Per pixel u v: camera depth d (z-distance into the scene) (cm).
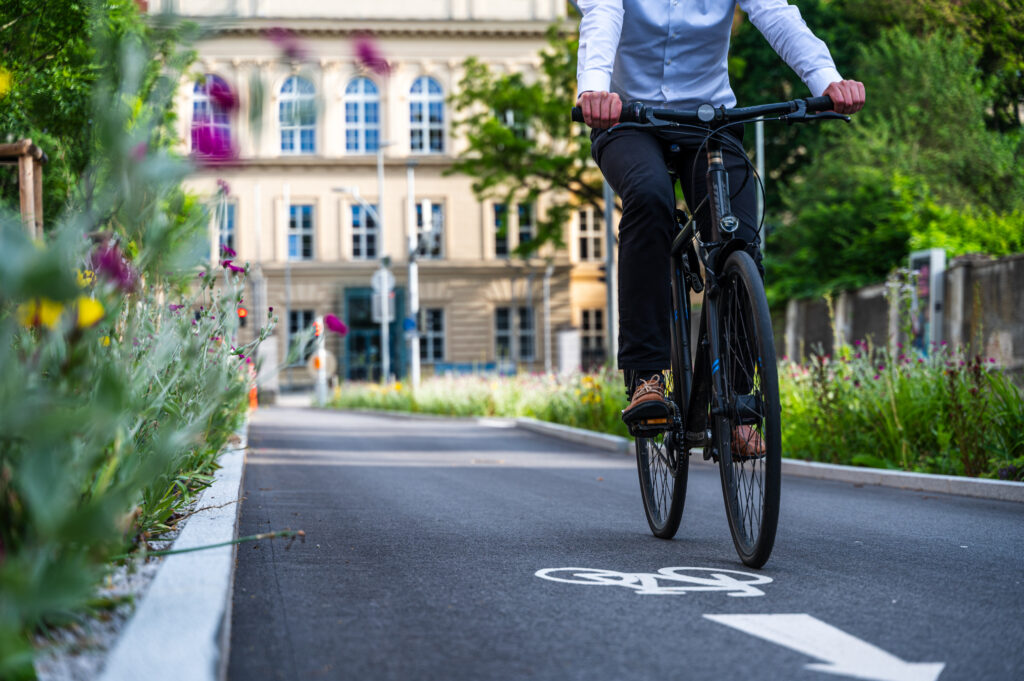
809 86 523
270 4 6097
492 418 3178
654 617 400
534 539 633
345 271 6531
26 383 258
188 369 619
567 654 346
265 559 549
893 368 1296
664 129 530
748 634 371
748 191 518
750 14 546
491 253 6606
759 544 491
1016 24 2691
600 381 2372
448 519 748
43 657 288
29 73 680
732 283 499
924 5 3019
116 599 341
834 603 425
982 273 2027
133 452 376
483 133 4484
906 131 3016
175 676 261
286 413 4419
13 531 295
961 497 946
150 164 313
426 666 333
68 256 302
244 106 336
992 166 2791
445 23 6425
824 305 2909
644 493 659
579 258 6675
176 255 386
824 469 1206
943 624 386
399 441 2108
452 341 6581
